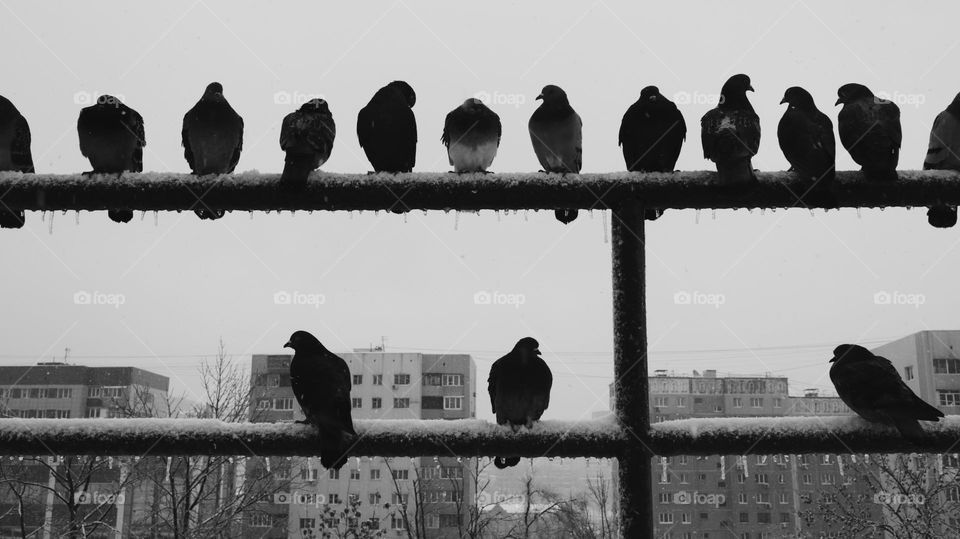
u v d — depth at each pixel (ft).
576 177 11.93
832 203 12.16
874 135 12.29
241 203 11.94
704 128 13.64
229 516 41.27
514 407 11.91
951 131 15.35
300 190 11.84
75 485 35.53
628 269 11.79
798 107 13.76
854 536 37.45
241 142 16.38
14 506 44.32
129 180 11.87
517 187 11.87
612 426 11.55
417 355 112.68
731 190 11.89
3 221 12.64
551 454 11.48
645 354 11.64
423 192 11.88
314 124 12.93
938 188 12.10
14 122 15.26
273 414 95.86
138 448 11.23
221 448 11.33
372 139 15.30
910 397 11.23
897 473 36.17
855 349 12.37
